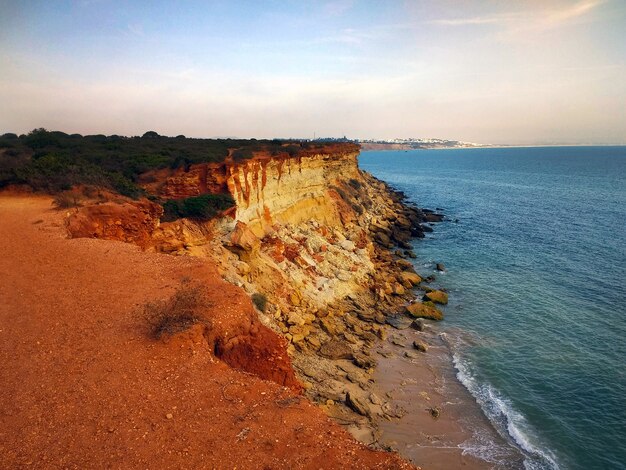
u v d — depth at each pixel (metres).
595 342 29.98
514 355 28.38
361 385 24.19
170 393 9.72
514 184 134.88
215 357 11.42
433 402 23.38
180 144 48.78
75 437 8.28
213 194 34.16
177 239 29.08
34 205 23.03
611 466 19.30
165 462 7.84
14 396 9.31
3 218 20.78
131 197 27.86
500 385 25.09
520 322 33.25
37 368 10.31
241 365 12.28
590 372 26.34
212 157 37.25
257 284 31.20
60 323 12.38
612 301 36.94
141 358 10.91
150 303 13.54
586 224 68.69
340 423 20.64
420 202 95.38
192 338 11.73
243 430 8.73
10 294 13.88
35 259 16.66
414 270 45.94
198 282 15.12
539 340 30.34
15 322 12.29
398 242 56.25
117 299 13.94
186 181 35.16
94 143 43.66
